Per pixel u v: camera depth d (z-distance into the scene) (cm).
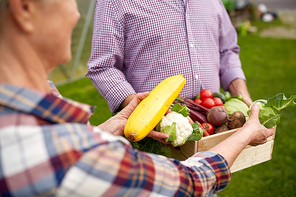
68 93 543
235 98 179
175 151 155
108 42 163
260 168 313
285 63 653
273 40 864
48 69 68
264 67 635
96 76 166
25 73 62
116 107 164
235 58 205
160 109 124
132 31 165
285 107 144
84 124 66
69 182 54
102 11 163
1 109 56
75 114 63
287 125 394
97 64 164
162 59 170
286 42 834
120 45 167
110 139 65
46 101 59
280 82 544
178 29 169
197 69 177
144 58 171
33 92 58
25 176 52
